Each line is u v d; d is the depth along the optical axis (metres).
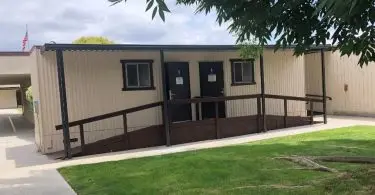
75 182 7.39
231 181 6.84
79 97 11.24
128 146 11.09
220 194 6.07
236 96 12.47
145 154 9.96
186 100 11.50
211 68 13.30
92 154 10.48
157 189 6.55
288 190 6.05
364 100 16.03
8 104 53.38
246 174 7.28
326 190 5.93
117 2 4.16
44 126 10.78
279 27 5.59
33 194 6.72
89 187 6.95
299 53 6.04
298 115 15.22
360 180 6.28
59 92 10.30
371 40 5.33
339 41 5.50
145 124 12.14
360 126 13.05
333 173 7.07
